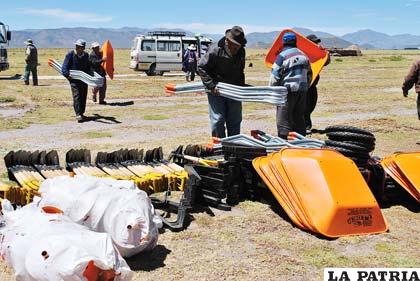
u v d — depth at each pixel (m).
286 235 5.43
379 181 6.51
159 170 6.73
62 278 3.57
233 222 5.77
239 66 7.90
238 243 5.21
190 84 8.49
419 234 5.60
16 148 9.35
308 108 11.48
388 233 5.58
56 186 4.88
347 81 26.67
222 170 6.19
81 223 4.57
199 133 11.38
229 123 8.20
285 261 4.82
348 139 6.38
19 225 4.30
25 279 3.92
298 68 7.95
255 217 5.94
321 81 26.53
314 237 5.39
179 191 6.50
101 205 4.60
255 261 4.80
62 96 18.36
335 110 15.85
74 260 3.61
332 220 5.37
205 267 4.64
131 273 3.89
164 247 5.02
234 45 7.64
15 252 4.03
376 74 32.16
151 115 14.18
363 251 5.09
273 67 8.08
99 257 3.73
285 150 6.07
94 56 16.20
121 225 4.53
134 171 6.65
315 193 5.54
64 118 13.34
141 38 31.56
